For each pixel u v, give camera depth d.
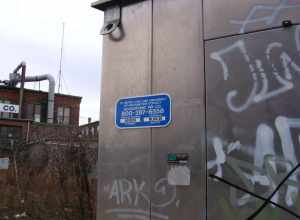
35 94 42.09
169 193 2.49
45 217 8.67
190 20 2.56
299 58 2.09
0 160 12.44
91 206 7.48
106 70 3.01
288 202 2.02
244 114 2.24
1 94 40.41
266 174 2.11
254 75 2.23
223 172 2.27
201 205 2.34
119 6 2.99
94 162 7.98
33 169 10.98
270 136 2.12
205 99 2.41
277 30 2.18
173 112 2.55
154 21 2.76
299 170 2.01
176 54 2.60
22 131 33.00
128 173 2.73
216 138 2.33
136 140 2.73
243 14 2.32
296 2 2.13
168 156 2.53
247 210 2.15
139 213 2.63
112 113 2.91
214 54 2.41
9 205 10.25
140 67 2.79
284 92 2.11
